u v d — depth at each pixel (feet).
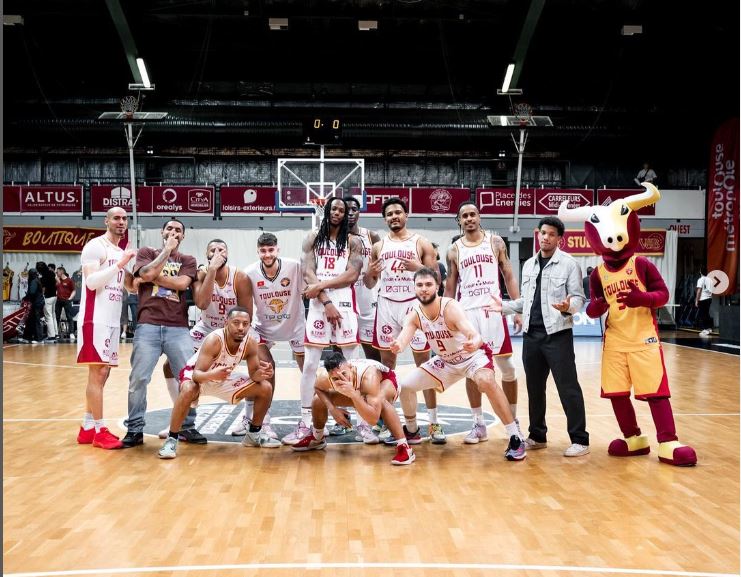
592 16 59.41
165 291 17.04
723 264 60.70
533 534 10.39
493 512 11.51
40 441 17.35
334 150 75.10
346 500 12.21
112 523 10.84
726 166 60.64
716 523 10.96
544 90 71.56
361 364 15.17
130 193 61.67
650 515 11.37
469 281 17.40
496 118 62.23
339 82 75.05
